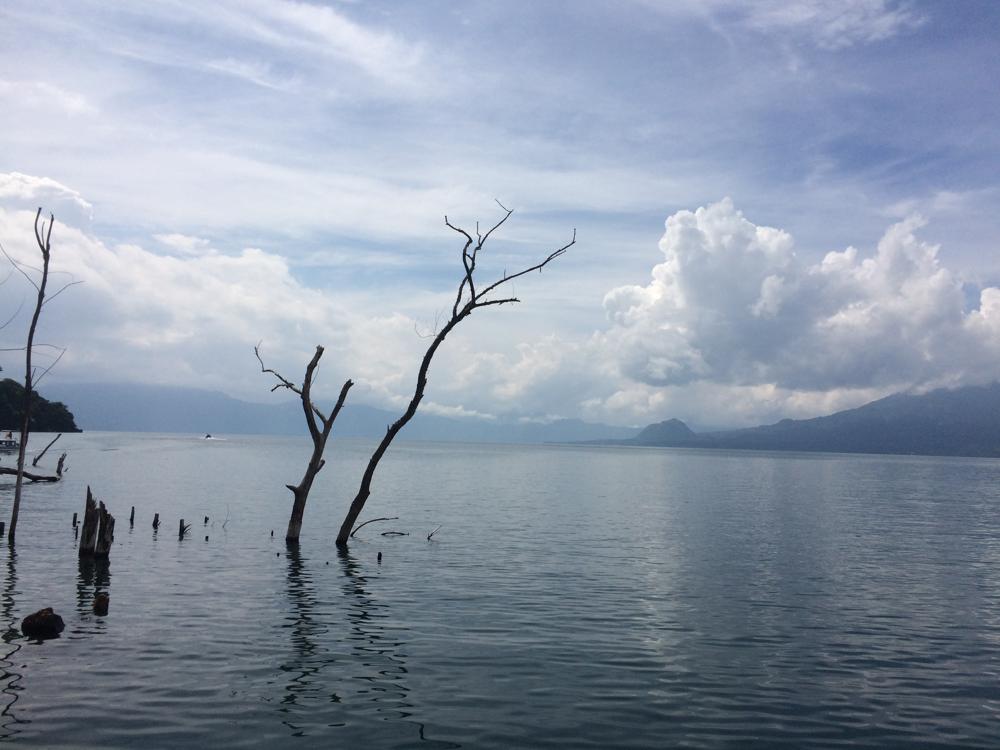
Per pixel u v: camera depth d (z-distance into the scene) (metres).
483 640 17.98
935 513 59.03
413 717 12.88
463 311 32.66
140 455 130.50
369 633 18.41
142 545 31.83
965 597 24.78
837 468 180.75
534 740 12.03
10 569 25.52
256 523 41.53
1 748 11.15
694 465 180.25
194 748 11.35
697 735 12.43
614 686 14.81
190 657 15.98
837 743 12.25
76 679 14.35
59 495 53.62
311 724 12.43
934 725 13.12
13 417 162.00
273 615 20.05
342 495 62.66
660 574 27.92
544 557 31.42
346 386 35.03
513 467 135.62
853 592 25.30
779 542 38.53
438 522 44.59
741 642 18.44
